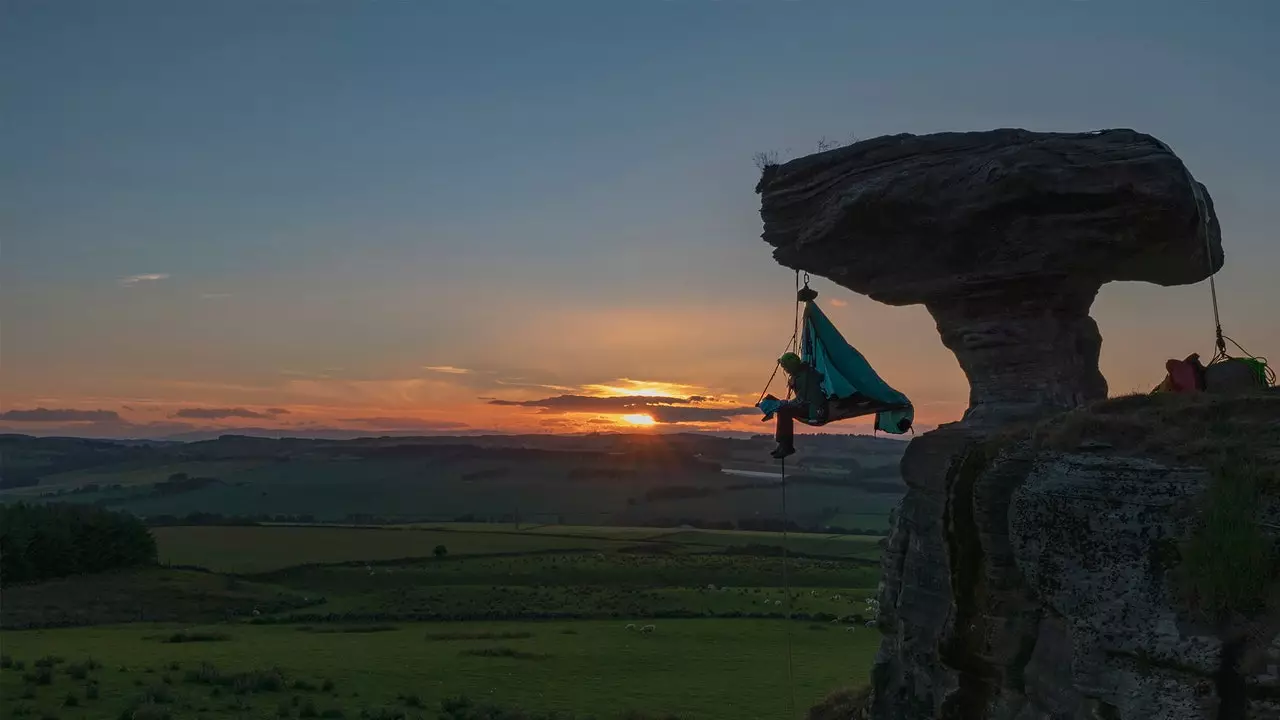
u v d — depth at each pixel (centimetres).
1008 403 2284
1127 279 2397
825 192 2477
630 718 4841
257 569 12650
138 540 12131
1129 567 1395
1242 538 1289
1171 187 2070
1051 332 2302
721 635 7731
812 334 2484
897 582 2402
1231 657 1287
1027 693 1670
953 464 2039
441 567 13062
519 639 7556
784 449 2402
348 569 12744
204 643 7194
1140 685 1353
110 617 9231
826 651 7006
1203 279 2411
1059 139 2197
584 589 11256
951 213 2248
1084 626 1435
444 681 5738
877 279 2452
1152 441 1512
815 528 19112
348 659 6419
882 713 2375
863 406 2405
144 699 4697
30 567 10462
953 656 1839
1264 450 1379
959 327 2388
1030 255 2222
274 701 4947
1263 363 1897
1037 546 1528
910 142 2369
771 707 5197
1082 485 1486
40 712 4366
